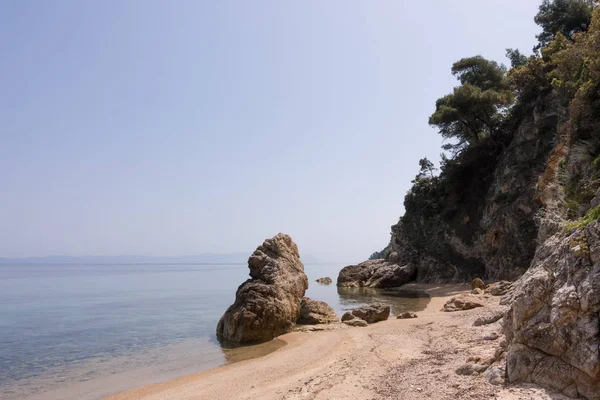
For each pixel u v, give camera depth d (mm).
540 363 7477
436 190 62438
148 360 18859
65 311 38062
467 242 52438
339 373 12312
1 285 80625
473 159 55562
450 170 58469
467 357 11258
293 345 20078
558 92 32531
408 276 59375
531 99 47875
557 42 44969
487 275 46844
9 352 21109
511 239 42438
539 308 7855
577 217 14789
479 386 8414
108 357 19688
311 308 27016
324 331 23234
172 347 21562
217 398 12258
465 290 42594
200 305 42156
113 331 26828
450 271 54781
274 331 22578
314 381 12016
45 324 30328
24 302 46781
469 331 15789
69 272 165875
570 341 6988
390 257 68312
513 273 40562
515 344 8094
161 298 50562
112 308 40062
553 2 53125
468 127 57406
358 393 9984
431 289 49031
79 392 14328
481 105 51375
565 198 17844
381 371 11805
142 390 14180
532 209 39719
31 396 14023
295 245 30562
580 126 19953
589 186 15289
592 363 6426
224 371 15898
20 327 29078
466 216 53875
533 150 43375
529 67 47812
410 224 66062
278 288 24516
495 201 46594
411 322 22375
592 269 7137
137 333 25922
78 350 21375
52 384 15383
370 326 23578
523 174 43125
